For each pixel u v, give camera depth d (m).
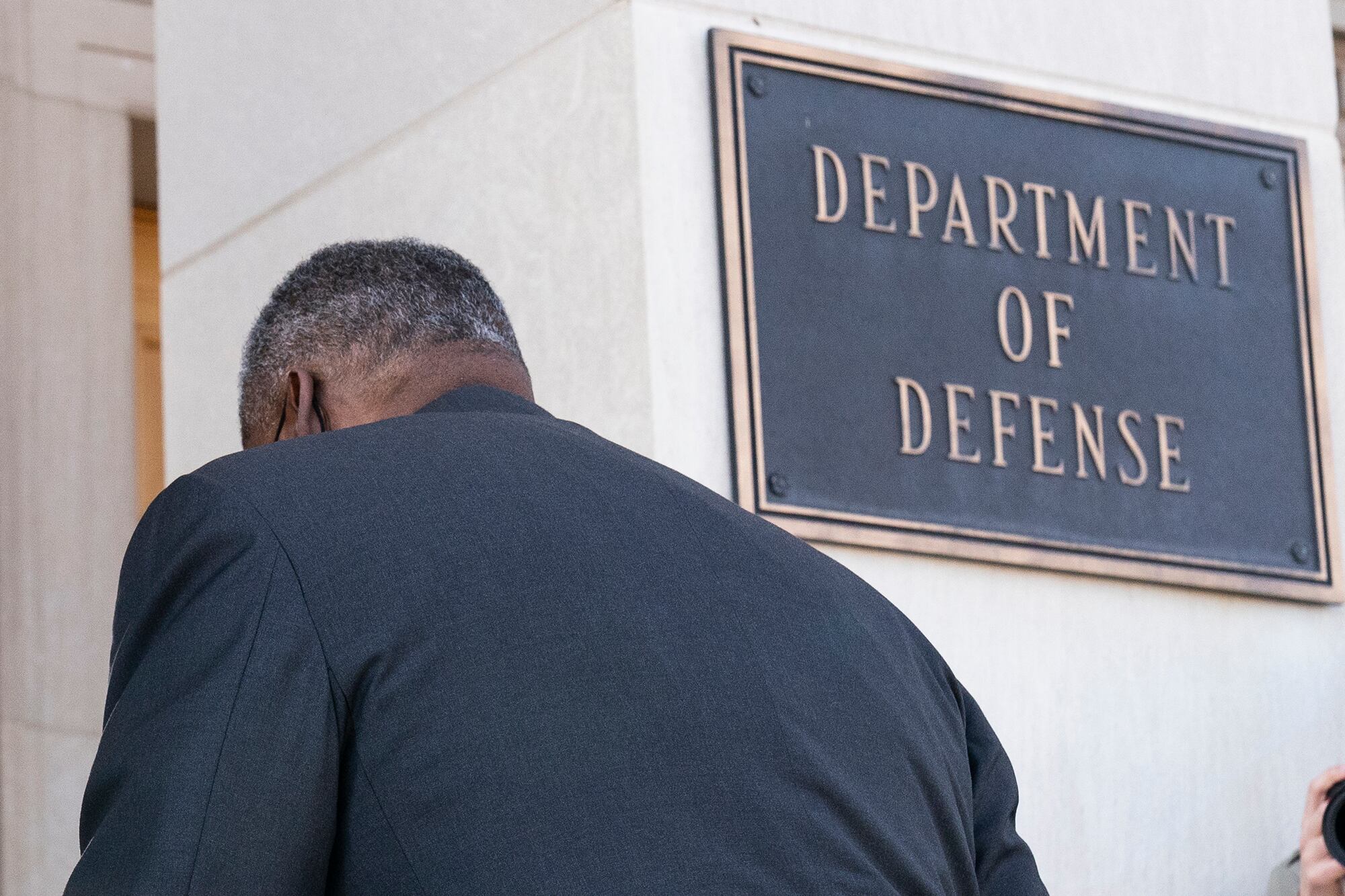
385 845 1.68
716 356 3.00
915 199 3.18
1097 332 3.29
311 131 3.77
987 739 2.16
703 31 3.10
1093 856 3.15
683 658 1.79
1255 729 3.31
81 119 4.80
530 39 3.25
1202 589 3.31
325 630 1.71
